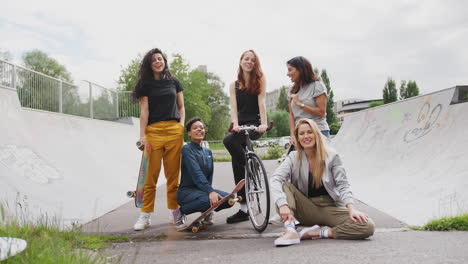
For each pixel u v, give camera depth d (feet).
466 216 10.33
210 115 159.94
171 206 13.14
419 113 21.12
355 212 9.39
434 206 12.40
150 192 13.21
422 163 17.04
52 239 7.75
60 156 19.84
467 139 15.14
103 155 26.25
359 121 32.50
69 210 14.84
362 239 9.45
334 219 9.92
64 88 35.88
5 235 7.31
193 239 11.25
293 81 13.55
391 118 24.82
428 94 20.66
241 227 12.67
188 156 12.81
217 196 12.10
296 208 10.62
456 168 14.10
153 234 12.11
